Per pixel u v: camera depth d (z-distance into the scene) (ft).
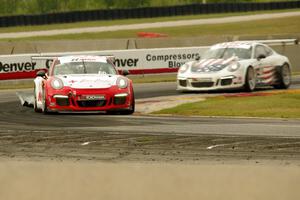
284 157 99.96
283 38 334.44
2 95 229.86
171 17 590.96
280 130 129.59
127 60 289.12
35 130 132.05
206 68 212.84
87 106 159.53
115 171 81.51
